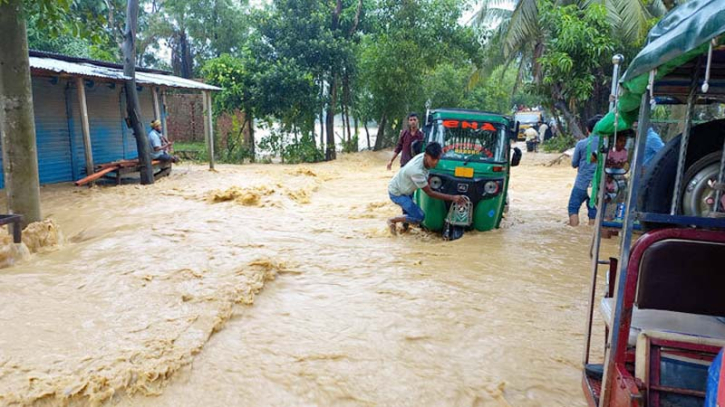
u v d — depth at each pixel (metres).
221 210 8.64
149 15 28.84
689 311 2.45
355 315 4.34
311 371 3.41
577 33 15.52
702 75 2.64
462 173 7.00
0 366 3.25
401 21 19.73
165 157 12.81
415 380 3.35
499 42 21.05
